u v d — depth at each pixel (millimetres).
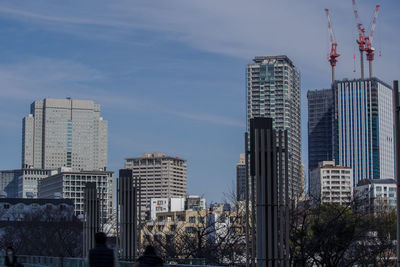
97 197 63656
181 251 66062
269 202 36594
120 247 56000
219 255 61062
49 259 44562
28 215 116250
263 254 36344
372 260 54688
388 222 60719
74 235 99438
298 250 51375
